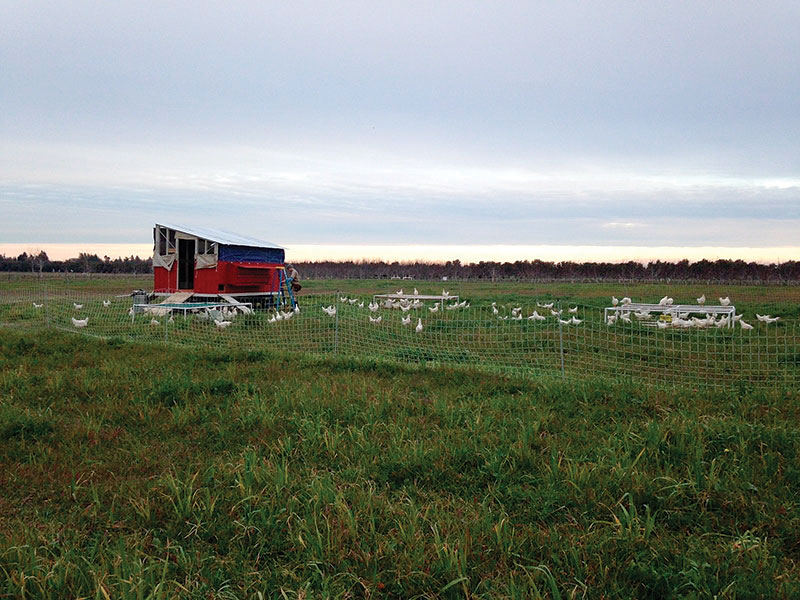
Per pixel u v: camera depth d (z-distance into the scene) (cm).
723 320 1748
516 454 638
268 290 2678
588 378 1073
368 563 439
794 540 468
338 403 856
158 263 2553
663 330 1620
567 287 4525
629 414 820
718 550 456
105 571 422
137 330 1852
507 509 536
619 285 4800
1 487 594
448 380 1067
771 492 543
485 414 810
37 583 408
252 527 493
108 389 966
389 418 797
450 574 422
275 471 595
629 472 573
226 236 2673
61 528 511
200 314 2050
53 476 616
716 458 616
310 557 448
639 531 472
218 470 621
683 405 837
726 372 1159
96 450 698
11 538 474
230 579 430
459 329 1845
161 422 803
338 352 1452
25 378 1044
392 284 5175
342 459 656
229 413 830
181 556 452
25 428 753
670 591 396
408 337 1711
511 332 1741
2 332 1653
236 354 1302
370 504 527
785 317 2128
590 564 435
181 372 1111
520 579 421
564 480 570
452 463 630
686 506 525
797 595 390
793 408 811
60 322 2131
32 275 6106
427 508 519
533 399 895
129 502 549
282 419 791
